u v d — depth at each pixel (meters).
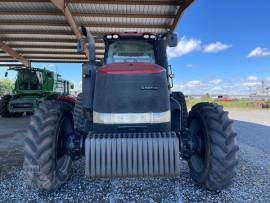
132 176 3.13
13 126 10.48
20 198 3.39
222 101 27.52
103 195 3.50
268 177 4.18
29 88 14.73
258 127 10.21
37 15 11.45
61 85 17.31
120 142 3.14
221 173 3.29
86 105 3.57
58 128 3.50
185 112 5.34
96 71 3.47
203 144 3.55
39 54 16.94
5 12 11.22
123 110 3.34
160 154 3.13
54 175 3.40
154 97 3.37
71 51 16.19
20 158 5.35
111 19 11.19
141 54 4.51
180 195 3.47
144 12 10.62
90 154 3.12
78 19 11.25
